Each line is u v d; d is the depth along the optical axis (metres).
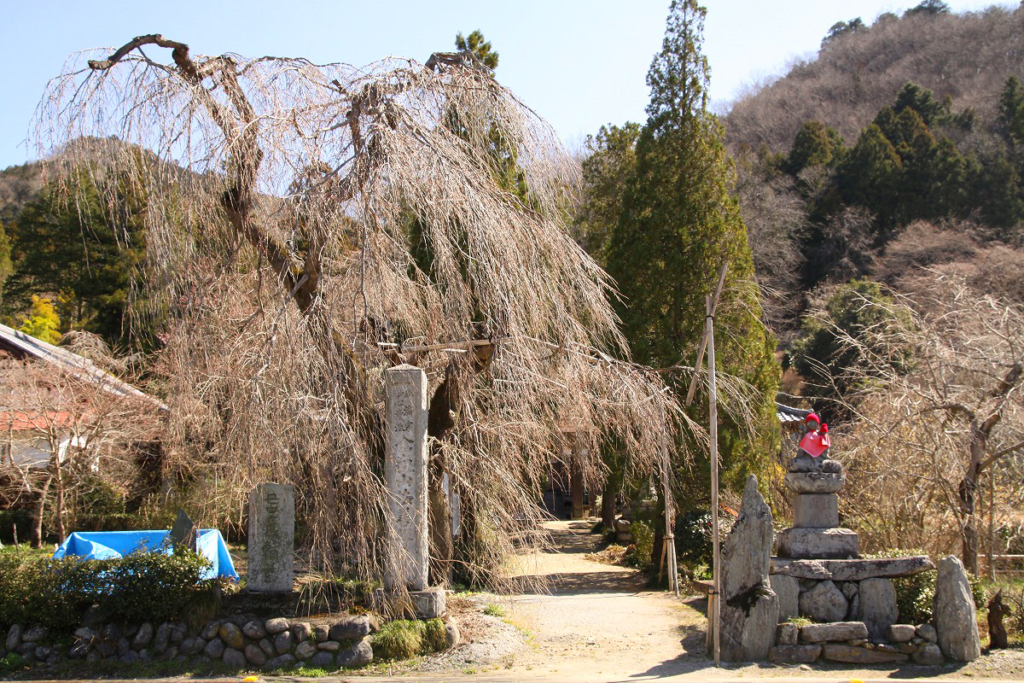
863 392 14.93
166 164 7.26
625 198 14.91
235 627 7.71
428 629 7.92
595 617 10.06
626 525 18.45
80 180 7.47
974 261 27.59
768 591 7.88
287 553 8.23
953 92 51.91
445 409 9.54
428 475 9.50
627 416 10.60
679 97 14.62
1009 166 36.88
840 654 7.69
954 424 12.66
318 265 7.81
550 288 8.59
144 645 7.77
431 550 9.60
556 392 9.18
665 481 12.15
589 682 6.96
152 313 7.62
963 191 36.84
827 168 42.38
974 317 13.73
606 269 14.66
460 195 7.62
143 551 8.45
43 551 12.44
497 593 9.98
